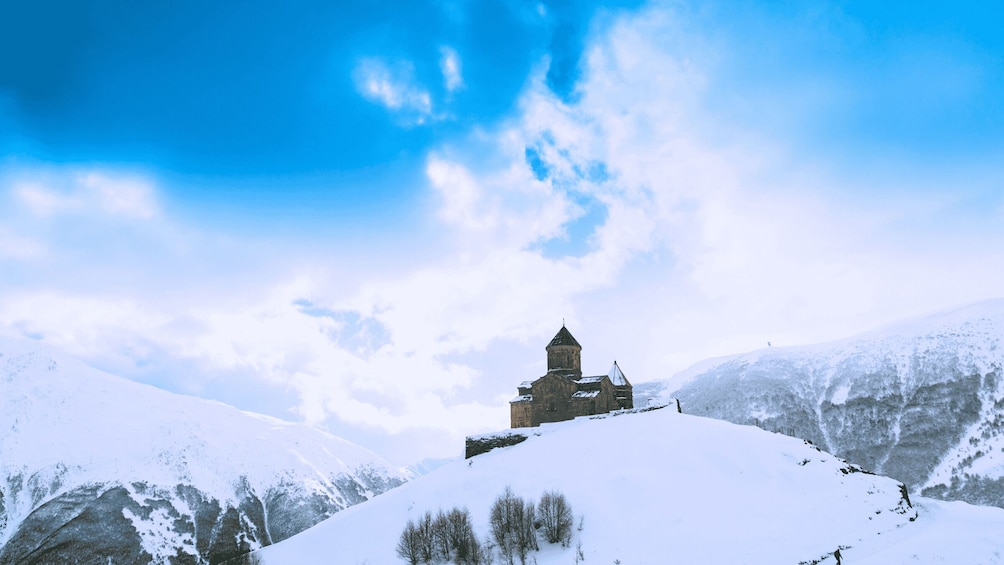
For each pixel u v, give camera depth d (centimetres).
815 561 5194
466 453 10169
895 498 6881
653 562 5491
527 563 6069
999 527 6041
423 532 6781
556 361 11975
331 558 7306
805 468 7225
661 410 10269
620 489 7019
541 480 7619
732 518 6141
